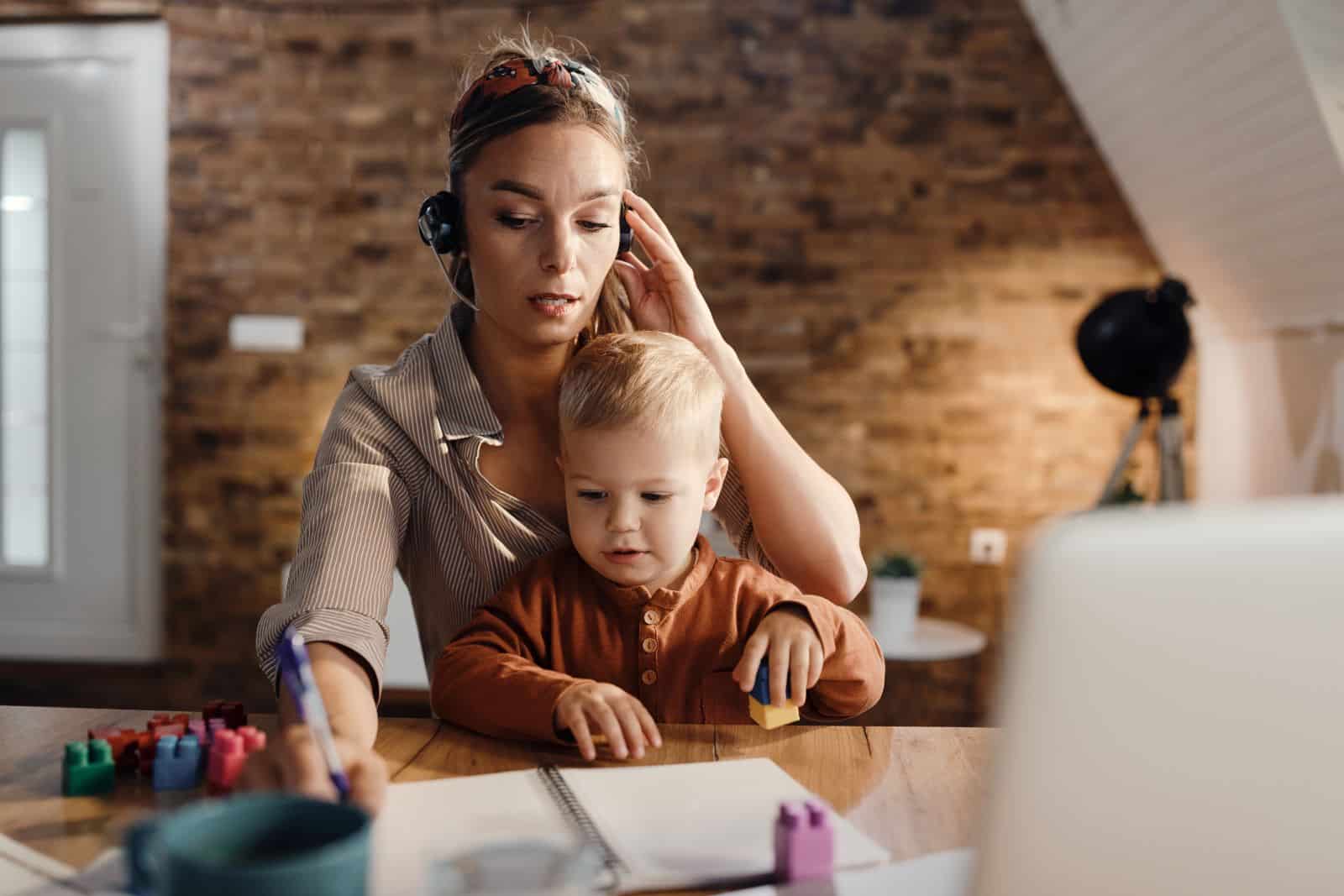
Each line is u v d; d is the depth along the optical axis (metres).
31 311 3.71
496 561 1.03
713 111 3.53
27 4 3.56
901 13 3.49
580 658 0.96
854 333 3.54
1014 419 3.53
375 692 0.86
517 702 0.81
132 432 3.67
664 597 0.95
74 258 3.67
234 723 0.81
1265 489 3.18
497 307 0.96
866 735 0.83
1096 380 3.04
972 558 3.53
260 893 0.37
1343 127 2.37
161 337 3.66
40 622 3.71
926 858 0.58
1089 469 3.51
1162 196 3.27
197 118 3.58
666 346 0.95
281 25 3.56
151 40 3.61
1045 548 0.40
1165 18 2.66
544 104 0.93
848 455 3.56
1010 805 0.41
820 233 3.54
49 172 3.65
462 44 3.54
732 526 1.15
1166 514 0.40
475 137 0.94
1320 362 2.88
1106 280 3.51
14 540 3.75
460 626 1.07
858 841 0.61
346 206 3.58
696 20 3.51
